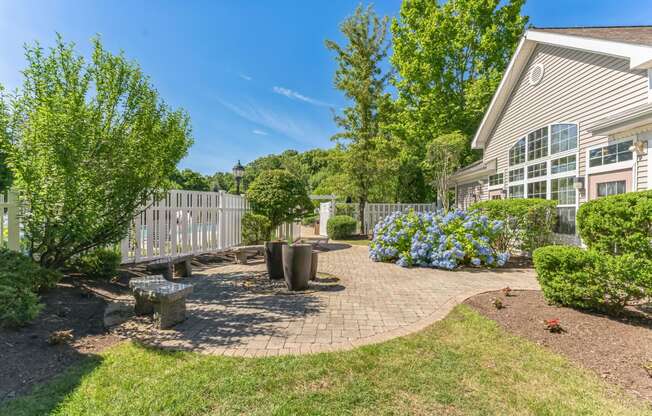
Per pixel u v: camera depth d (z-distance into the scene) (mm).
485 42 16875
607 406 2162
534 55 9398
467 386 2389
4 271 3605
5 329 3158
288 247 5223
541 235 7902
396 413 2080
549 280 4184
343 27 15641
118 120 4953
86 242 4930
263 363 2693
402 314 4047
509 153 10828
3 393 2252
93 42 4781
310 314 4039
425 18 18141
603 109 6973
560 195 8273
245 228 9867
